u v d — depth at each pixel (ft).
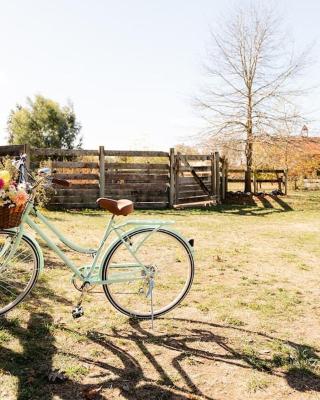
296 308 14.12
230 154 69.00
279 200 55.77
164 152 47.14
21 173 11.62
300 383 9.39
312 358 10.50
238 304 14.25
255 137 65.77
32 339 10.86
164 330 11.92
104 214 38.63
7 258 11.12
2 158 37.24
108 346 10.77
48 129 139.54
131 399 8.54
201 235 28.76
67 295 14.33
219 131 67.10
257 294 15.47
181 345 11.04
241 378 9.51
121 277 12.02
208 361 10.24
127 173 46.09
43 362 9.74
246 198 56.39
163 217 38.40
